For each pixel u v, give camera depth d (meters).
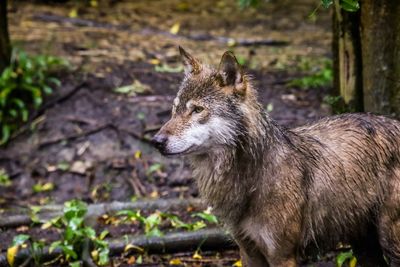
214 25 19.41
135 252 10.91
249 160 8.56
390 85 11.01
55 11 19.88
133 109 14.71
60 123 14.54
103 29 18.58
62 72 15.67
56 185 13.54
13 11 19.47
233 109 8.46
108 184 13.48
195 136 8.45
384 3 10.80
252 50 17.31
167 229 11.41
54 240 11.26
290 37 18.56
